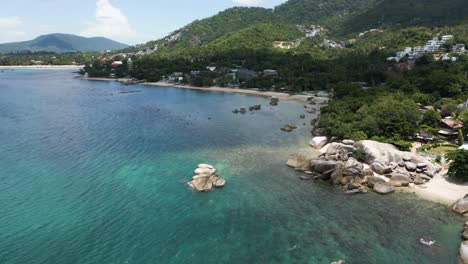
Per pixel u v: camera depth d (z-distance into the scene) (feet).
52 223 140.67
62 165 205.26
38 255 120.57
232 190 173.27
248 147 245.45
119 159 217.56
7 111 371.76
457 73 395.75
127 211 151.02
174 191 171.83
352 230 135.74
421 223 140.05
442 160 197.98
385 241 128.06
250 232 135.54
